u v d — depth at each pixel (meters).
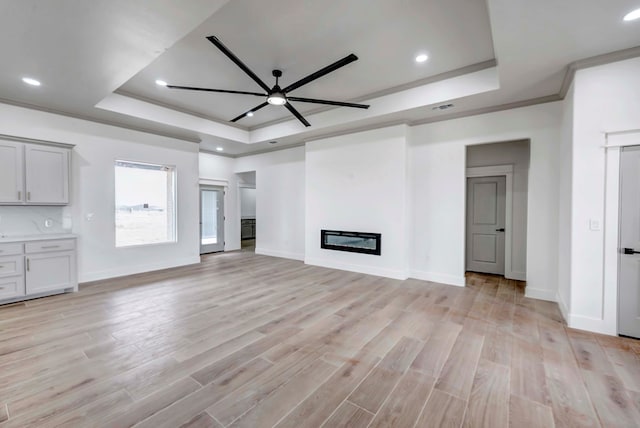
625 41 2.44
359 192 5.16
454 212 4.39
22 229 3.97
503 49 2.58
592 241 2.79
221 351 2.36
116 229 5.04
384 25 2.74
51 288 3.76
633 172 2.63
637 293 2.62
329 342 2.53
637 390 1.88
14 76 3.14
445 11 2.53
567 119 3.18
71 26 2.27
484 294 3.93
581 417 1.63
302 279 4.70
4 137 3.64
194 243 6.00
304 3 2.43
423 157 4.65
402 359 2.26
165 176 5.75
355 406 1.72
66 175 4.14
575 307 2.86
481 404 1.74
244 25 2.74
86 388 1.86
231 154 7.70
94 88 3.46
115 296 3.78
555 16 2.13
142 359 2.23
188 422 1.58
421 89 3.96
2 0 1.95
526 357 2.29
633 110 2.60
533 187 3.78
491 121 4.04
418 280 4.64
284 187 6.75
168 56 3.32
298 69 3.63
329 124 4.98
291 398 1.79
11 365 2.13
